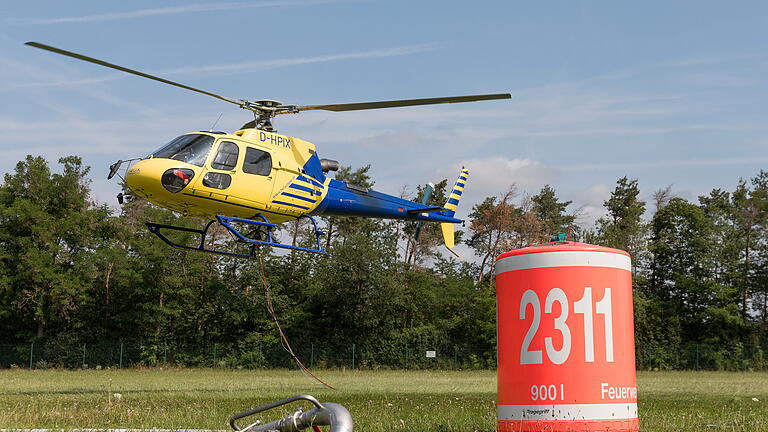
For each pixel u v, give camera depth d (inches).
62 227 2033.7
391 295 2149.4
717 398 653.3
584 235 2422.5
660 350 2176.4
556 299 247.4
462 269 2824.8
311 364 2094.0
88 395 667.4
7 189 2111.2
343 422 175.0
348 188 719.7
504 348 260.2
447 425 342.3
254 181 613.0
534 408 246.4
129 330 2175.2
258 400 580.4
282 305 2155.5
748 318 2546.8
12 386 937.5
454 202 893.2
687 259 2480.3
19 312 2009.1
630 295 258.5
